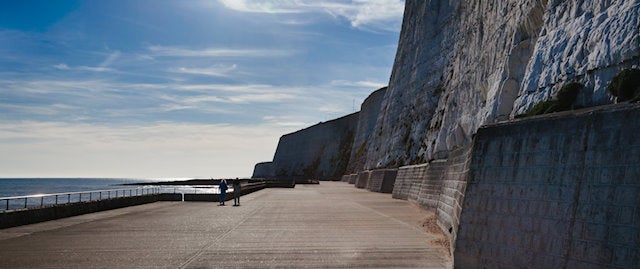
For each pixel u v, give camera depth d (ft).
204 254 42.55
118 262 38.99
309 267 37.22
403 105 203.62
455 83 139.33
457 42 163.43
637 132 25.99
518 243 32.24
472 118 108.58
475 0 143.13
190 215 78.23
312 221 68.59
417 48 204.44
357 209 89.97
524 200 32.65
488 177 37.11
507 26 94.38
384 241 49.49
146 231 57.57
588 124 29.30
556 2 61.31
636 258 24.16
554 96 51.26
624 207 25.55
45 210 68.39
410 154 175.11
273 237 52.60
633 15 44.11
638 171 25.30
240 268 36.94
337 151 371.35
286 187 214.28
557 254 28.96
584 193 28.25
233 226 62.85
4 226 59.88
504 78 76.28
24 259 40.01
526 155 33.63
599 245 26.40
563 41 54.49
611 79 43.96
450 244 45.32
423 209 90.02
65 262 38.86
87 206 80.84
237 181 102.01
